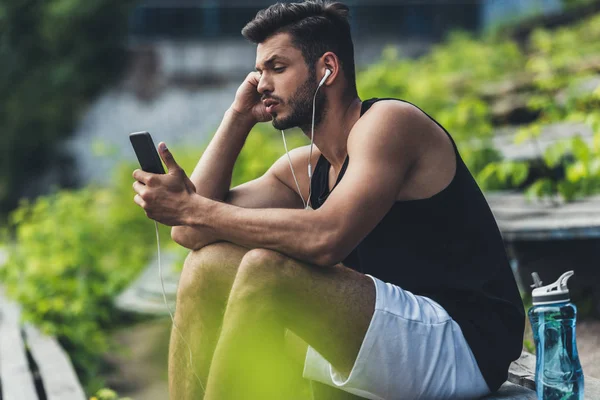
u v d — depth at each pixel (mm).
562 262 4723
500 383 2725
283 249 2512
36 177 17719
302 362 2855
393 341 2520
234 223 2590
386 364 2531
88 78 17703
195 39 18078
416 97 9875
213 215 2639
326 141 2854
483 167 6820
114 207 11555
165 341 6438
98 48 17703
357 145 2617
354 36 17875
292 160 3207
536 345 2549
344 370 2584
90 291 7145
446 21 17828
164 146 2713
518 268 4707
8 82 17703
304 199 3195
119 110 17844
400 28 17891
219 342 2447
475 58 11938
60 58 17719
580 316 4555
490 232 2738
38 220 9055
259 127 11070
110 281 7645
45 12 17516
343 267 2566
